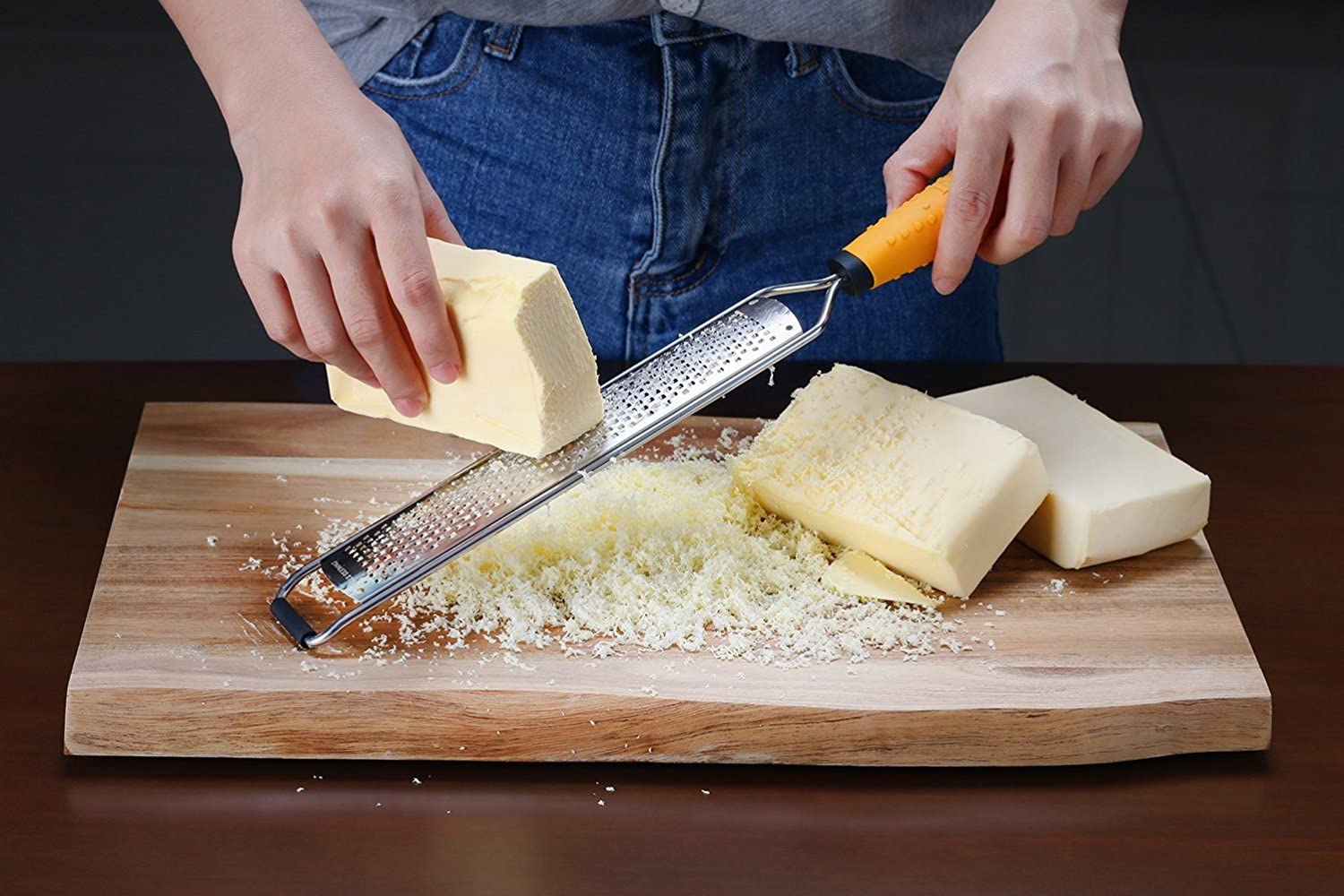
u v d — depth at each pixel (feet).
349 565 4.02
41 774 3.63
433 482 4.64
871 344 5.51
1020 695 3.73
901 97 5.23
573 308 3.85
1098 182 4.18
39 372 5.28
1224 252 9.86
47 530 4.47
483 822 3.51
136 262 9.44
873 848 3.44
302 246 3.71
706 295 5.40
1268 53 10.96
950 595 4.13
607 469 4.61
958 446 4.18
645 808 3.57
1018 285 9.77
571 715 3.68
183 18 4.00
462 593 4.04
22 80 10.33
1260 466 4.90
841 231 5.41
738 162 5.14
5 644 4.00
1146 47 10.98
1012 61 3.96
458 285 3.78
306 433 4.86
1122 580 4.24
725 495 4.49
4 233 9.48
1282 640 4.12
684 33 4.84
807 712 3.66
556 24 4.84
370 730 3.69
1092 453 4.42
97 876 3.29
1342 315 9.52
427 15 5.02
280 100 3.84
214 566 4.19
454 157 5.30
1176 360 9.34
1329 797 3.64
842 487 4.23
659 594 4.05
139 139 10.07
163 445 4.75
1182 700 3.72
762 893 3.28
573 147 5.13
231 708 3.67
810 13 4.66
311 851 3.39
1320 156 10.34
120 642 3.84
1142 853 3.44
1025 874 3.36
